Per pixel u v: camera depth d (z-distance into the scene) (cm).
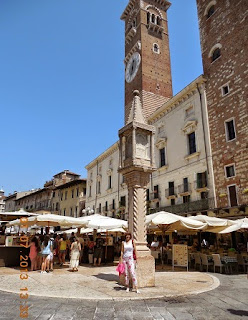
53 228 3559
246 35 2308
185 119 2825
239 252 1720
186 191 2602
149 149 1042
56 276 1077
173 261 1404
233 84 2347
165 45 4547
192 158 2634
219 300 700
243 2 2400
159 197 2995
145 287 846
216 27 2664
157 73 4231
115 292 760
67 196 5612
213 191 2316
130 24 4838
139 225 920
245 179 2077
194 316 556
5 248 1456
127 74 4631
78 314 556
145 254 884
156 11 4722
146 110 3866
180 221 1321
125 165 1028
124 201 3775
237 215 2041
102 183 4603
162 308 610
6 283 897
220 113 2420
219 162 2334
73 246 1297
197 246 2148
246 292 816
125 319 530
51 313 559
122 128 1074
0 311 568
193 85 2716
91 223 1563
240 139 2184
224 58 2495
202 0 2938
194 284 926
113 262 1803
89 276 1084
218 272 1366
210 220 1452
